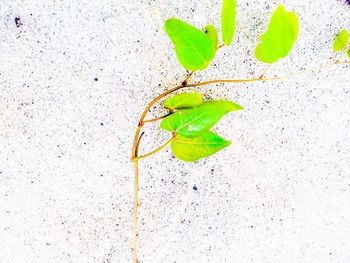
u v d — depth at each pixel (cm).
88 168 29
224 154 30
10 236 28
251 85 30
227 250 30
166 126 26
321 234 31
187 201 30
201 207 30
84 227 29
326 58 30
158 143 29
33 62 28
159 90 29
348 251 31
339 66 30
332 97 30
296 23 25
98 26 29
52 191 29
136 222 29
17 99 28
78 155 29
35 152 29
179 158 27
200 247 30
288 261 30
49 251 29
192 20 29
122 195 29
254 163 30
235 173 30
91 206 29
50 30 28
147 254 29
